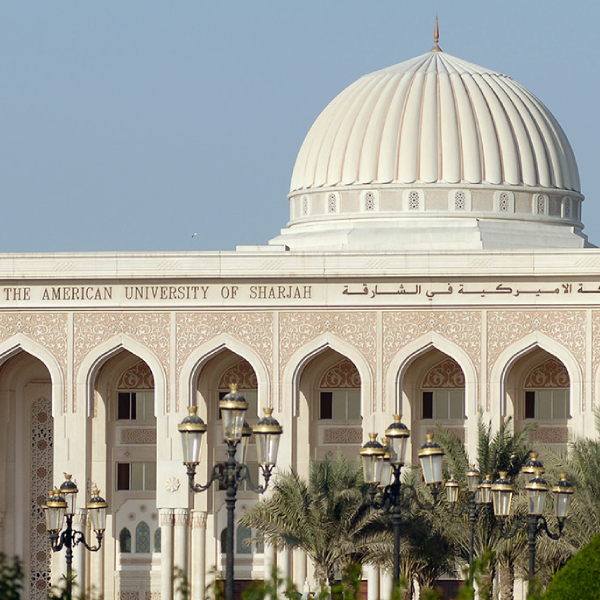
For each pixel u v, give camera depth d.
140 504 73.56
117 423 73.56
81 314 69.69
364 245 74.44
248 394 73.00
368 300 68.31
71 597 35.56
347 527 55.81
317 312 68.56
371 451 44.47
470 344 67.81
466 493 55.94
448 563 56.91
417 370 71.38
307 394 71.81
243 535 73.00
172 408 69.19
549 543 54.44
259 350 68.81
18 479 74.44
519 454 57.94
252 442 72.94
